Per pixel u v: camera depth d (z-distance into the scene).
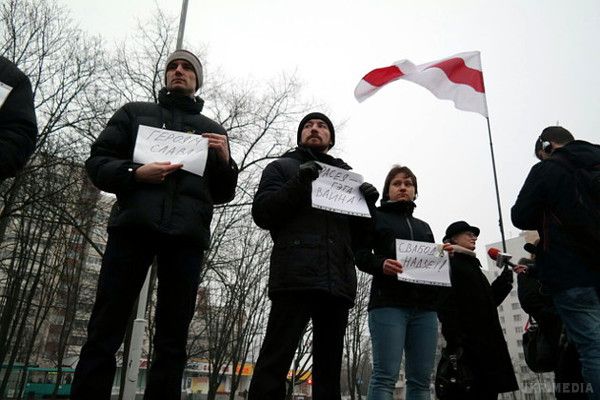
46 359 43.41
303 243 3.11
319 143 3.88
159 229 2.87
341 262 3.21
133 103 3.50
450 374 4.38
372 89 8.06
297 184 3.07
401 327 4.11
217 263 18.06
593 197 3.48
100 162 3.02
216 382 23.28
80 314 33.41
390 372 3.95
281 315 2.96
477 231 5.21
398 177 5.05
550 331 4.90
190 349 24.80
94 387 2.53
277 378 2.79
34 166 14.01
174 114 3.52
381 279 4.27
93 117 14.78
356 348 29.47
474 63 7.86
